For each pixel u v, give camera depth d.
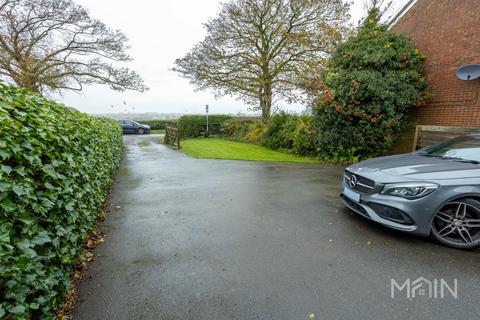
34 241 1.51
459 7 7.09
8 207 1.32
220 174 6.68
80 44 14.45
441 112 7.59
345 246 2.82
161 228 3.32
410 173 2.95
